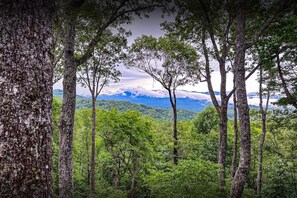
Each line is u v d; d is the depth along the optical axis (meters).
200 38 15.87
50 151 2.71
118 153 24.58
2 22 2.57
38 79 2.64
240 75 10.07
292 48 12.12
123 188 26.88
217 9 14.01
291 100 14.25
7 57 2.53
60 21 10.59
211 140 28.94
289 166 21.03
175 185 11.44
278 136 23.50
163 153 24.16
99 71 20.72
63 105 9.96
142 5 12.49
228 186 12.75
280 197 20.38
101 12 11.55
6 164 2.38
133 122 23.19
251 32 13.62
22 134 2.48
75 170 27.39
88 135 30.58
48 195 2.62
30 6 2.66
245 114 9.77
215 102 15.12
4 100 2.47
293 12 11.30
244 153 9.62
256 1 10.88
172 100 22.81
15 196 2.37
